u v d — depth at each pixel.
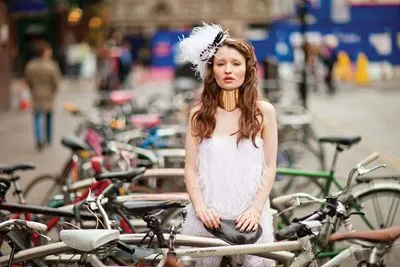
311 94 28.34
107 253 4.55
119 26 70.81
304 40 17.84
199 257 4.55
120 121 11.34
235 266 4.75
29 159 13.62
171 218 5.91
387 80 34.75
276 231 5.24
